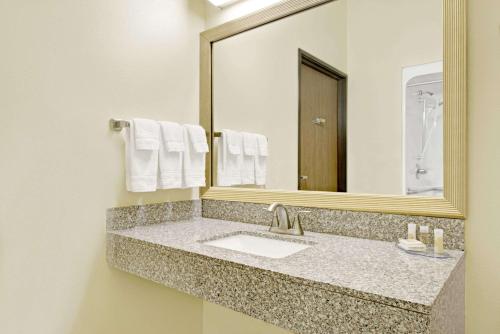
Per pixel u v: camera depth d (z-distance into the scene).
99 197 1.38
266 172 1.60
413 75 1.20
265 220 1.57
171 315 1.68
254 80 1.65
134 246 1.27
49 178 1.22
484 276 1.06
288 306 0.84
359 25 1.32
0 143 1.10
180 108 1.71
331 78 1.39
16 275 1.14
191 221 1.68
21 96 1.15
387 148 1.25
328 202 1.38
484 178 1.06
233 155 1.71
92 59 1.35
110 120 1.41
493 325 1.04
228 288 0.97
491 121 1.05
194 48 1.80
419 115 1.18
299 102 1.49
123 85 1.45
